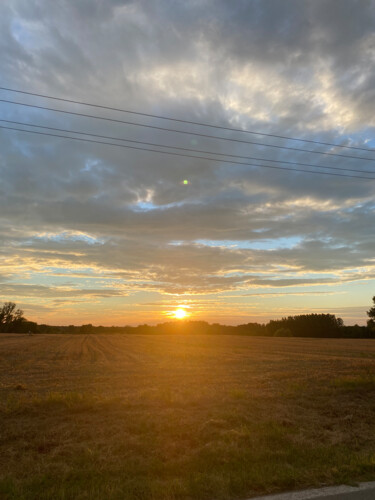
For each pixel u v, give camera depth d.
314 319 129.50
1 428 8.33
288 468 6.26
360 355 39.09
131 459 6.61
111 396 11.91
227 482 5.61
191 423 8.72
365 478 5.99
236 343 69.06
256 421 9.23
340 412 10.84
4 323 146.62
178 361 31.73
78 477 5.87
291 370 23.02
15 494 5.16
